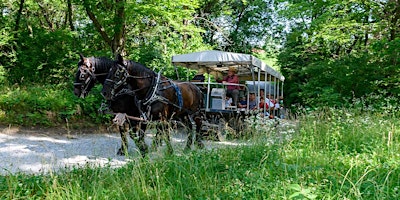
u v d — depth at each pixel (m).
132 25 17.00
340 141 7.11
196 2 15.46
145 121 7.43
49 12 19.47
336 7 15.14
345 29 14.78
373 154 5.98
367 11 14.77
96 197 4.03
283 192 4.05
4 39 14.48
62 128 11.91
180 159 5.52
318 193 3.98
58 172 5.51
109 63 8.11
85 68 7.88
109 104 7.97
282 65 24.84
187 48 18.34
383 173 4.93
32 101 12.22
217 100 11.23
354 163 5.43
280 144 6.80
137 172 4.65
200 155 5.86
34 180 4.80
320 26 14.94
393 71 13.77
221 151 6.20
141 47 17.05
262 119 8.46
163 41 17.44
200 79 12.45
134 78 7.64
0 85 13.43
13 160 7.30
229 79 12.09
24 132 10.80
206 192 4.31
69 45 16.05
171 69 16.03
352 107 12.43
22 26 16.80
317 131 7.81
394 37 14.41
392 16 14.45
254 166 5.42
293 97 23.94
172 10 14.71
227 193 4.27
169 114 8.23
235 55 11.46
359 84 14.38
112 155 8.00
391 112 10.74
